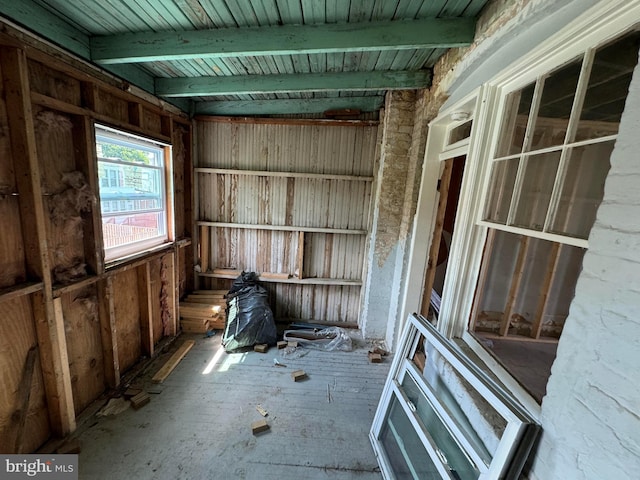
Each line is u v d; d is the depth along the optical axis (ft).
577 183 3.73
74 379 6.43
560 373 2.94
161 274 9.62
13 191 4.85
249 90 8.09
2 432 4.97
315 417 6.93
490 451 3.73
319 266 11.83
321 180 11.05
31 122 4.76
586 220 3.83
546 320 6.63
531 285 7.04
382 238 10.02
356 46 5.45
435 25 5.18
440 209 8.58
